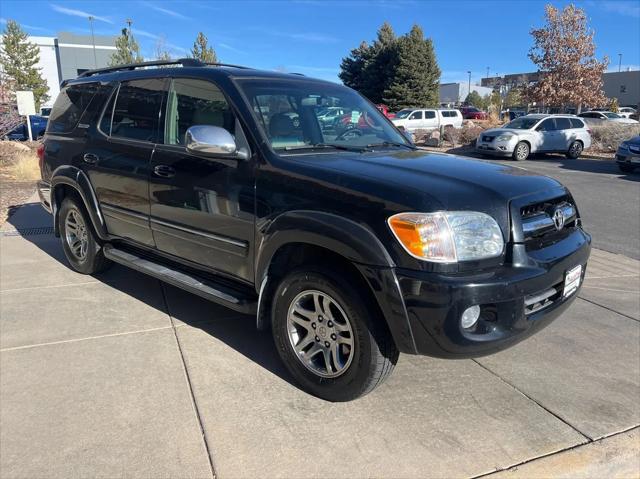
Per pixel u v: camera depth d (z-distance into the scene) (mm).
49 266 5398
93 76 4871
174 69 3930
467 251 2588
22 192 10117
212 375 3287
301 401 3031
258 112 3352
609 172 15508
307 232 2834
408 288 2553
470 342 2572
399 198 2637
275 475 2439
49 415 2840
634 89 59281
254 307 3309
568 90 30469
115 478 2398
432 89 50438
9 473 2412
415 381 3295
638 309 4621
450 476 2457
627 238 7512
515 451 2643
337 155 3309
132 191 4070
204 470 2459
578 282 3207
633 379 3398
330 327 2947
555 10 30156
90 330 3885
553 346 3850
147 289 4750
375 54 52500
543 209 3023
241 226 3252
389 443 2678
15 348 3584
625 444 2713
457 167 3191
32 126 21891
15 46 44750
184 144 3682
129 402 2973
